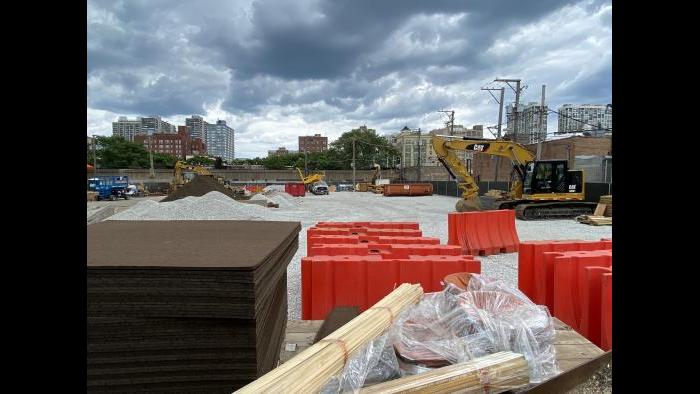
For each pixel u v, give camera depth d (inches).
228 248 102.2
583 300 181.8
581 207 856.3
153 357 78.5
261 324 87.0
